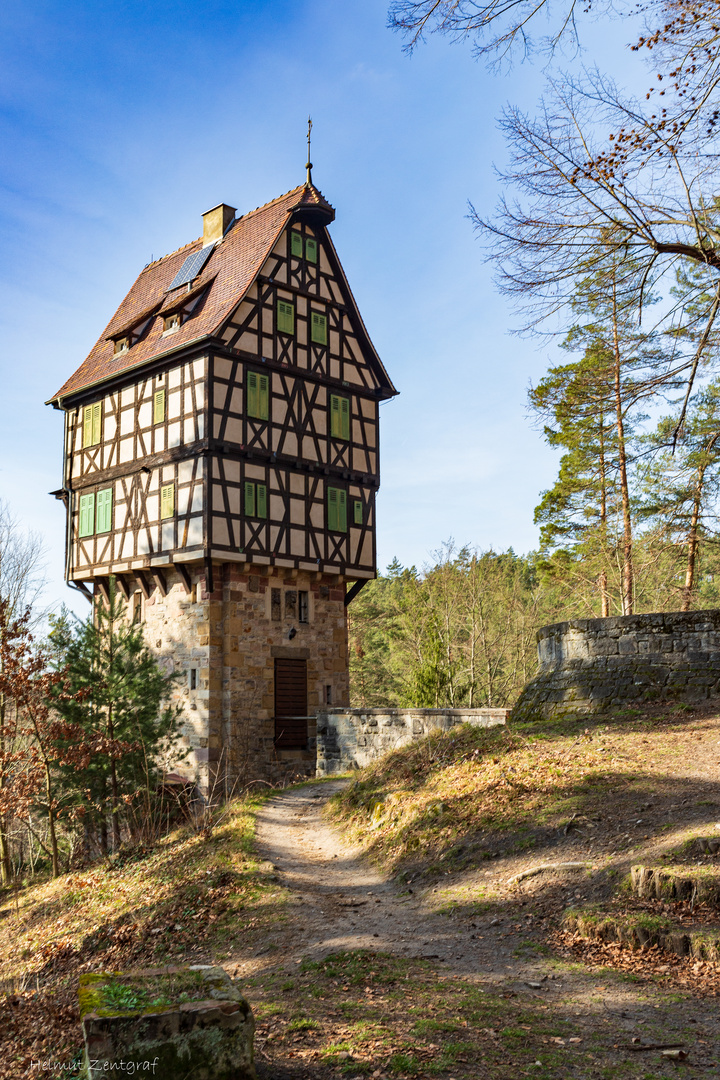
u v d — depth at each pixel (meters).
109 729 17.94
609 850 8.52
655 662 14.43
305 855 11.94
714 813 8.58
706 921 6.68
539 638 16.83
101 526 25.17
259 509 22.89
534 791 10.63
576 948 6.82
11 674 16.92
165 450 23.16
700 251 9.62
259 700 22.78
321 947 7.39
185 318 24.25
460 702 29.08
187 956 8.11
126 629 21.48
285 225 24.16
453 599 34.25
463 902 8.43
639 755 11.11
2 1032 7.26
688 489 16.14
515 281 9.89
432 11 7.52
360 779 15.02
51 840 18.45
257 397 23.22
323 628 24.98
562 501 26.41
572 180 9.33
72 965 9.73
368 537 25.97
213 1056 4.43
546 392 17.97
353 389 26.00
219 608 22.50
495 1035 5.09
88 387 25.75
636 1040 4.99
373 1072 4.64
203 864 11.66
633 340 10.83
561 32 7.64
